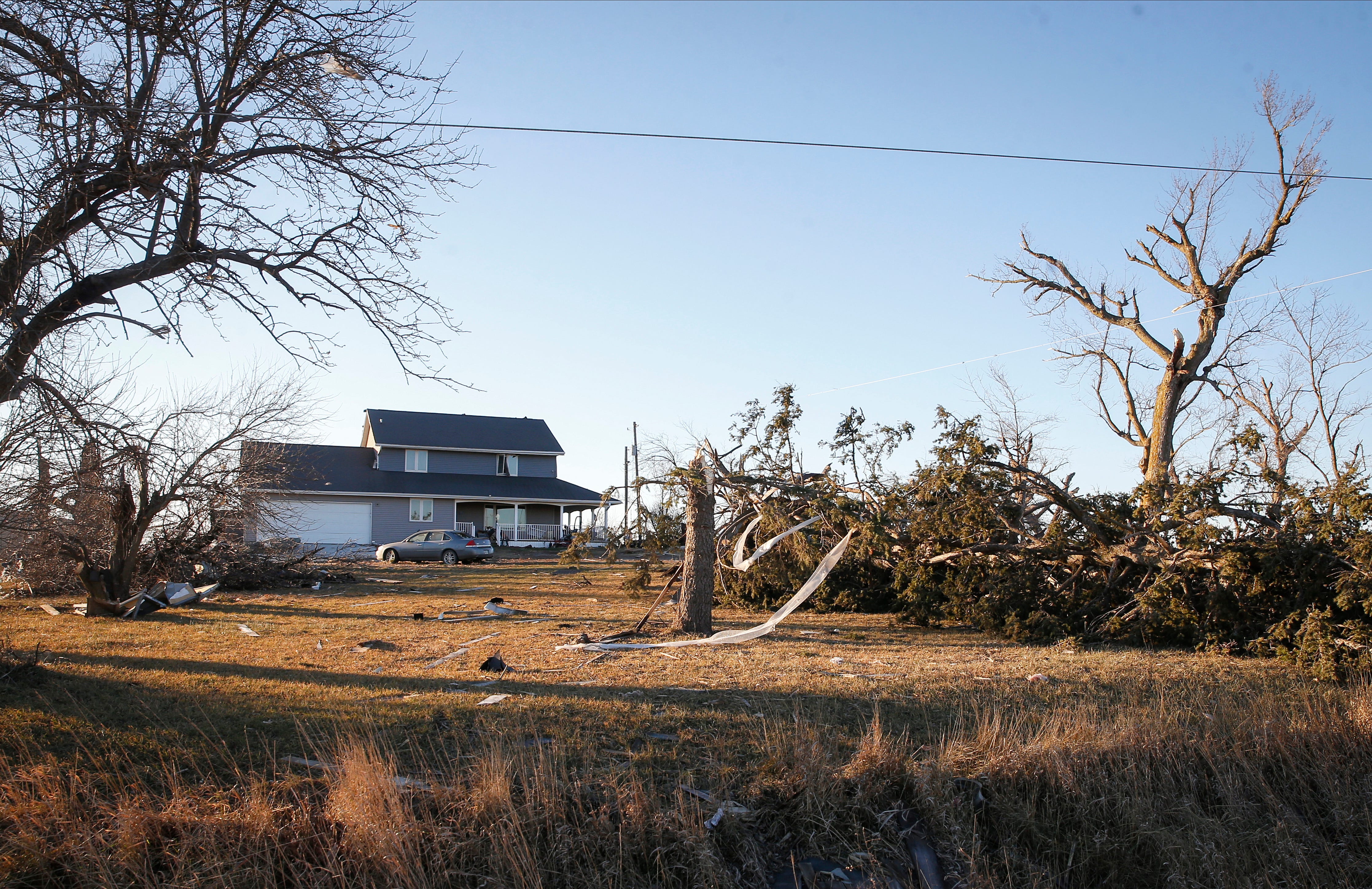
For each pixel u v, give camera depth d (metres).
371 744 5.53
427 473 39.62
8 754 5.64
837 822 5.61
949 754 6.36
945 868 5.53
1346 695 8.70
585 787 5.49
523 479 41.12
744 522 13.84
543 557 33.97
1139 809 6.29
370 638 11.52
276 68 7.50
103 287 6.99
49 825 4.73
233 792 5.19
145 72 6.97
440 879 4.80
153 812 4.86
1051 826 6.13
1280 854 6.31
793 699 7.94
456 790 5.30
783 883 5.20
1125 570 12.88
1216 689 8.94
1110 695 8.54
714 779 5.80
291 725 6.53
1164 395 21.73
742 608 16.14
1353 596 9.98
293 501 26.31
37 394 6.99
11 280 6.28
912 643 12.25
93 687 7.61
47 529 9.40
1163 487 13.12
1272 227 20.84
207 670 8.79
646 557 15.43
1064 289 23.09
